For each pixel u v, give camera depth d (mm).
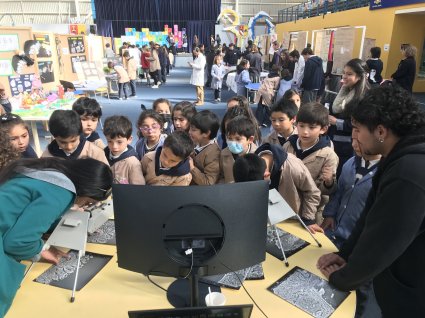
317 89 5410
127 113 6559
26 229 948
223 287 1140
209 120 1962
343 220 1668
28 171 1013
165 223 884
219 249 914
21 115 3562
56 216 1006
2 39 4090
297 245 1384
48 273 1193
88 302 1062
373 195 1073
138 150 2322
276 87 5359
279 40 14742
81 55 7211
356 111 923
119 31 18312
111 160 1945
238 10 17969
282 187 1556
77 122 1794
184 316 796
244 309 803
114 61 8703
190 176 1807
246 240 930
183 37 18375
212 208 875
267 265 1261
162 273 939
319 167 1869
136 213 885
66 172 1052
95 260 1272
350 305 1070
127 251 928
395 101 847
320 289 1135
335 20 9289
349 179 1687
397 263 951
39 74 4723
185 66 16922
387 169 875
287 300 1083
